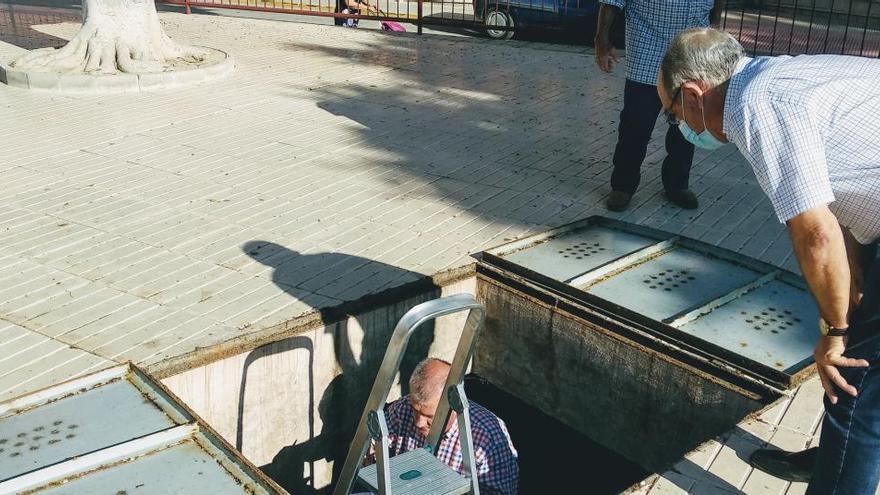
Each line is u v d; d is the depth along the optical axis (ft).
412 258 15.05
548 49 33.99
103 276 14.11
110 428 9.50
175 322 12.76
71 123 22.82
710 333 12.71
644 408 13.01
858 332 8.07
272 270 14.44
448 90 26.94
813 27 47.03
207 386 11.97
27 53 29.35
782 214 7.60
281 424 13.03
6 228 15.88
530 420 14.82
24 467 8.80
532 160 20.36
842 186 7.73
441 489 9.76
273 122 23.12
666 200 18.12
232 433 12.47
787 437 10.72
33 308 13.08
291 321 12.63
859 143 7.52
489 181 18.92
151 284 13.88
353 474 9.90
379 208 17.22
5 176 18.61
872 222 7.93
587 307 13.44
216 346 11.93
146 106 24.61
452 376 10.07
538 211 17.33
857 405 8.09
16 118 23.21
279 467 13.28
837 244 7.45
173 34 36.11
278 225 16.26
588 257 15.11
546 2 38.99
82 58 27.37
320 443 13.69
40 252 14.93
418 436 11.68
